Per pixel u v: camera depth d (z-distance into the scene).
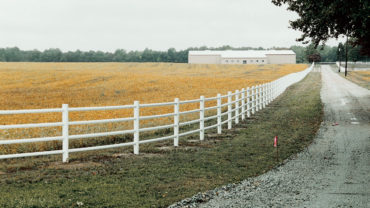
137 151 12.70
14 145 12.66
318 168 10.58
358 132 17.16
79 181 8.95
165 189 8.45
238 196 7.86
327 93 40.31
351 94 38.84
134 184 8.80
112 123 18.28
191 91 42.28
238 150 13.49
